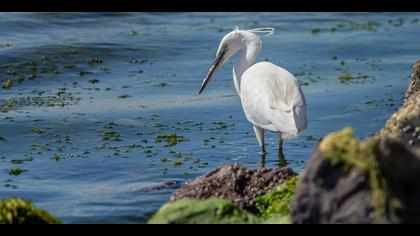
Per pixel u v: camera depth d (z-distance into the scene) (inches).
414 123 391.9
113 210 436.5
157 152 573.9
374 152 267.6
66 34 1030.4
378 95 745.6
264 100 552.7
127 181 502.3
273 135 635.5
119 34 1045.2
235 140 613.9
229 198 395.9
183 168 531.5
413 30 1115.9
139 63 909.8
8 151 578.6
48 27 1056.2
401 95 743.7
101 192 476.7
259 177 412.5
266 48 1001.5
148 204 448.8
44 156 565.6
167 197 462.9
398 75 840.3
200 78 843.4
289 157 569.0
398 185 265.7
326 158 278.7
